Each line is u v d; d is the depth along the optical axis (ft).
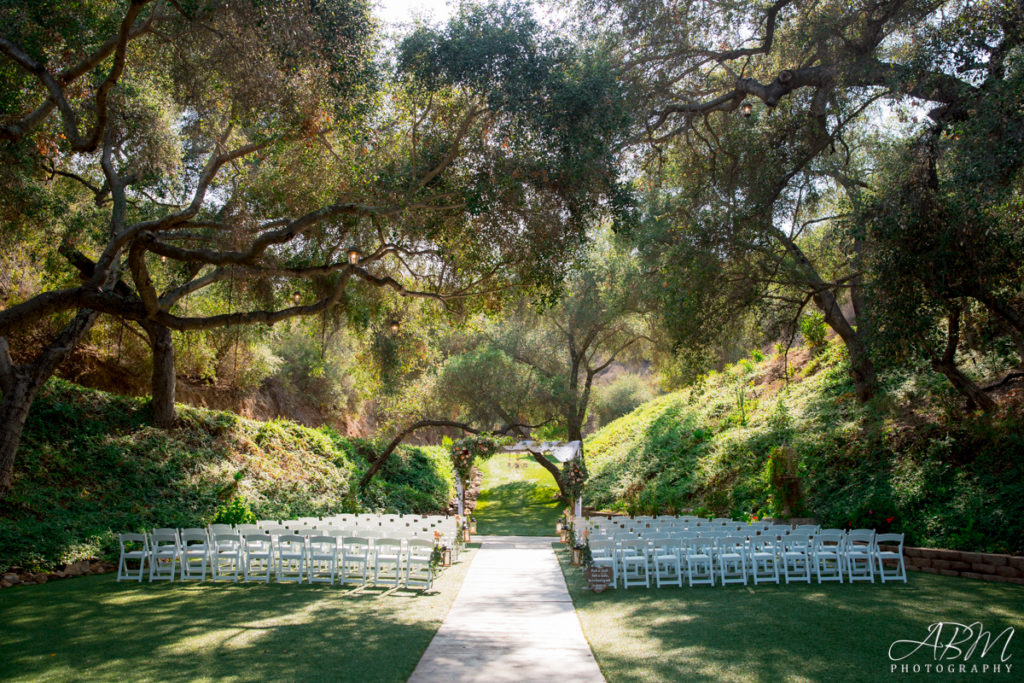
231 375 91.56
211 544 37.45
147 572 38.32
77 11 34.12
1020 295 37.32
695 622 25.95
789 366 81.25
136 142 50.39
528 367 87.40
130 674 19.25
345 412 126.52
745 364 88.48
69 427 56.65
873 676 18.98
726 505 59.57
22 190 39.40
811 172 50.06
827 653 21.34
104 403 63.16
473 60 34.40
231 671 19.47
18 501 43.83
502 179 35.68
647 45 44.27
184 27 35.53
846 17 38.83
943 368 43.06
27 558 36.81
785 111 48.21
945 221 31.94
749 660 20.59
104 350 74.54
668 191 55.21
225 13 32.63
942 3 35.73
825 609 27.91
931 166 34.42
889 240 33.47
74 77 33.17
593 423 137.59
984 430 43.80
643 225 49.96
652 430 90.12
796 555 35.68
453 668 19.84
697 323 44.98
